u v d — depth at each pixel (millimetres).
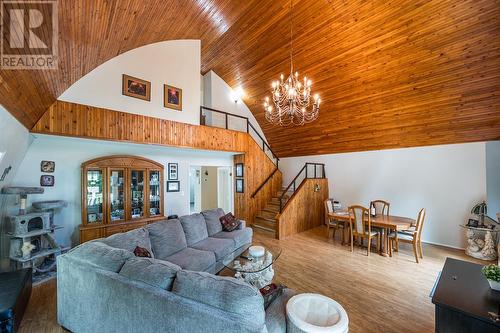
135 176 4750
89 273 1940
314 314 1680
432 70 3936
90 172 4184
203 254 3240
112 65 4141
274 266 3838
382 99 4832
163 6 3264
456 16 3275
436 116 4492
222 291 1419
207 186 8656
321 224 6949
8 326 1949
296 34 4785
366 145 6055
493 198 4328
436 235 5004
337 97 5379
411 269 3699
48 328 2230
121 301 1713
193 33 5133
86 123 3793
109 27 2748
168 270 1685
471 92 3855
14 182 3615
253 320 1306
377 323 2367
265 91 6914
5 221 3324
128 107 4336
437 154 5016
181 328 1426
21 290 2271
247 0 4305
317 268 3750
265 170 7543
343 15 4055
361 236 4562
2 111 1999
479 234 4441
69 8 1725
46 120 3369
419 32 3656
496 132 4160
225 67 6789
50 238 3568
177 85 5152
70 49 2391
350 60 4625
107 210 4254
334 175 6969
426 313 2541
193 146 5410
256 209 7090
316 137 6801
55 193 4000
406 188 5480
